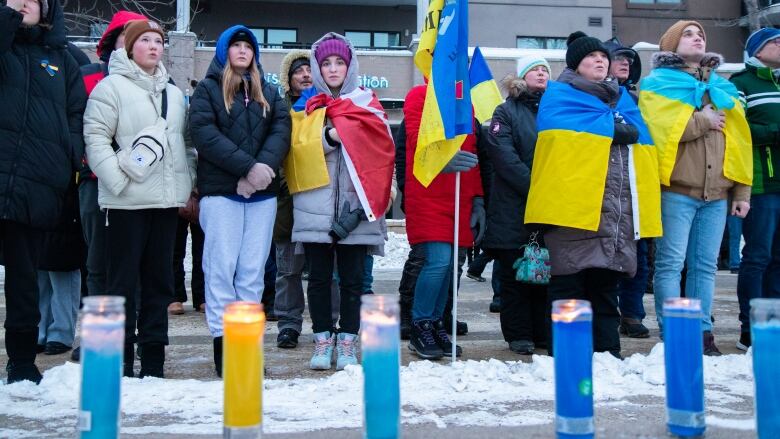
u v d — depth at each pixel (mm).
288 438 2664
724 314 6707
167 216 3986
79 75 3992
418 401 3297
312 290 4305
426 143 4301
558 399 2295
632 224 4277
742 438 2516
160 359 3979
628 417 2988
